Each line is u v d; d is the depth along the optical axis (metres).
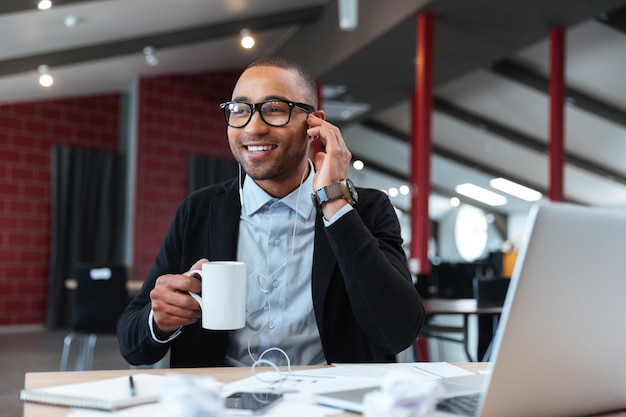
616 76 8.20
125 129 9.25
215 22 7.59
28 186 8.55
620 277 0.91
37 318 8.53
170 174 9.04
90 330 4.68
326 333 1.50
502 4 5.85
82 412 0.91
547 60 8.31
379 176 16.56
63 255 8.57
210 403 0.68
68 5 6.00
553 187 6.21
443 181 16.14
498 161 13.29
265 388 1.08
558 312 0.86
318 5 8.00
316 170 1.47
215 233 1.58
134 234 8.72
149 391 0.99
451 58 7.49
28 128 8.59
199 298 1.25
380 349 1.45
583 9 5.91
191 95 9.27
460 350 6.09
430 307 3.47
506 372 0.84
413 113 9.25
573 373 0.90
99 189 8.91
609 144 10.55
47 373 1.20
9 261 8.38
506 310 0.82
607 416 0.99
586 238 0.87
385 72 8.05
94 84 8.66
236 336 1.52
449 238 19.41
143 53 7.65
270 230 1.55
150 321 1.36
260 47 9.07
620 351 0.94
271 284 1.53
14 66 6.98
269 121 1.46
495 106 10.45
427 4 5.89
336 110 10.30
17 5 5.71
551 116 6.32
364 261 1.35
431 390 0.75
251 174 1.49
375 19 6.75
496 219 17.83
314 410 0.94
